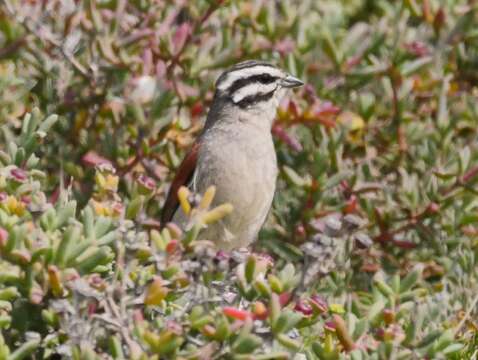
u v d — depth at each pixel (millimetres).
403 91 13461
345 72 13602
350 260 12430
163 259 8133
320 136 13055
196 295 8102
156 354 7641
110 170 9172
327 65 13664
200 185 11445
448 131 13438
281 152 13336
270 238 12797
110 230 8586
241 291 8125
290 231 12828
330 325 8742
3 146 11891
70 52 12297
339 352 8438
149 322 8258
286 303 8094
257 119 11602
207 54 12891
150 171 12508
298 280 8211
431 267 12562
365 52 13727
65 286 7918
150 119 12273
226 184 11359
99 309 7969
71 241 7906
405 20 14477
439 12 13844
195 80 13047
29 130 9742
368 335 8797
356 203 12742
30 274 7926
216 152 11430
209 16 13086
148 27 13023
